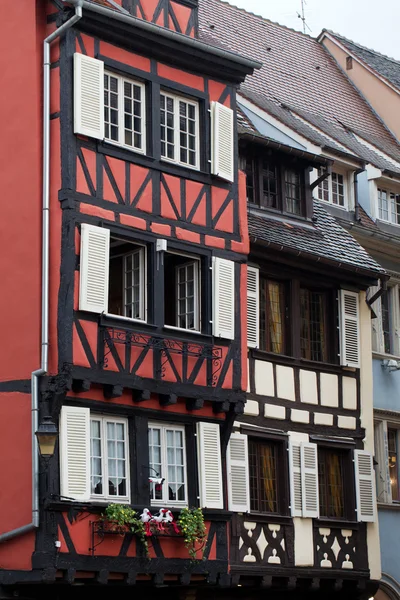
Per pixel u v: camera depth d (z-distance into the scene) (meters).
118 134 22.08
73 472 20.50
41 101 21.52
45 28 21.78
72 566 20.33
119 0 23.08
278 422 24.97
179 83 23.16
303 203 27.06
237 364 23.31
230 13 33.22
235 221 23.78
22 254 21.20
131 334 21.50
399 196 30.94
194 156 23.33
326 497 25.84
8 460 20.80
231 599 24.33
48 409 20.56
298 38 35.06
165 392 21.97
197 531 21.98
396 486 28.58
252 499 24.30
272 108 29.75
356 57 35.06
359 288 27.23
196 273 23.12
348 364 26.53
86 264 20.95
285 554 24.47
